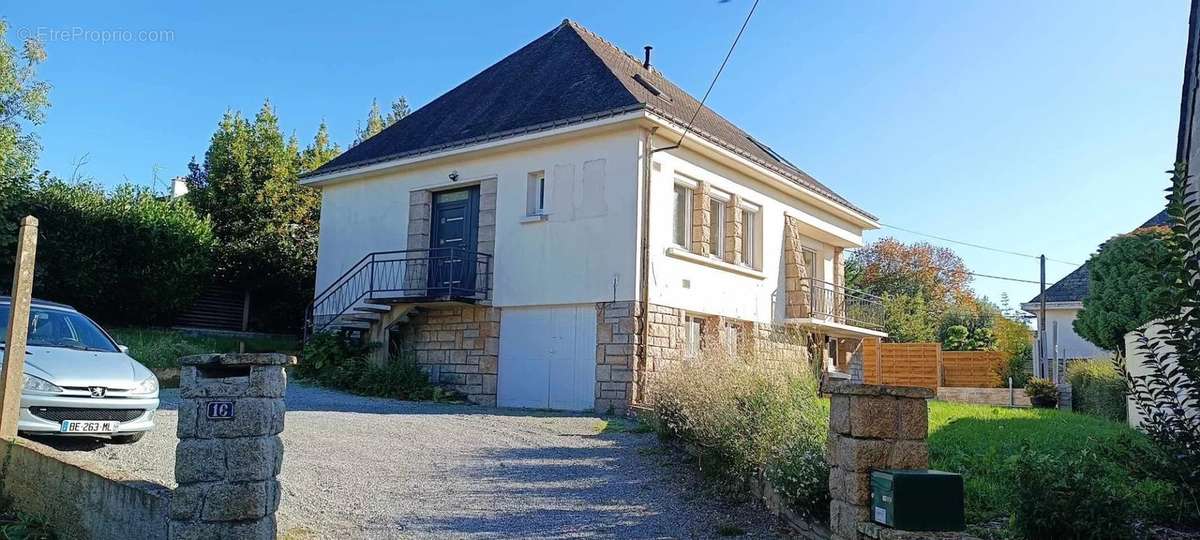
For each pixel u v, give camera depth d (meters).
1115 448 6.70
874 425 5.13
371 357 17.34
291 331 24.05
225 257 22.77
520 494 7.82
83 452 8.45
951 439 9.70
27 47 21.19
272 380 5.05
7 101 20.89
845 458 5.18
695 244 16.55
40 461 7.04
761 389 8.20
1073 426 11.80
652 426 11.66
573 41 19.59
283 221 24.53
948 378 27.66
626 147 15.18
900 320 35.56
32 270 7.98
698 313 16.30
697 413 8.72
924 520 4.77
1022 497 5.64
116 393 8.62
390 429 11.25
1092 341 18.02
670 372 11.12
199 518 4.80
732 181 17.67
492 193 16.95
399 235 18.34
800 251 19.80
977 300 47.22
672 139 15.73
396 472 8.58
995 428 11.12
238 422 4.92
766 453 7.35
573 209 15.70
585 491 7.99
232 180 24.38
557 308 15.77
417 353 17.47
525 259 16.23
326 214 19.92
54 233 17.97
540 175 16.56
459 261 17.27
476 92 20.03
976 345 35.75
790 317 19.06
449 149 17.22
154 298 19.55
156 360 15.96
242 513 4.83
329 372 16.94
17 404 7.73
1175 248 6.15
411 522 6.80
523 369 16.02
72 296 18.36
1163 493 6.32
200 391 4.94
